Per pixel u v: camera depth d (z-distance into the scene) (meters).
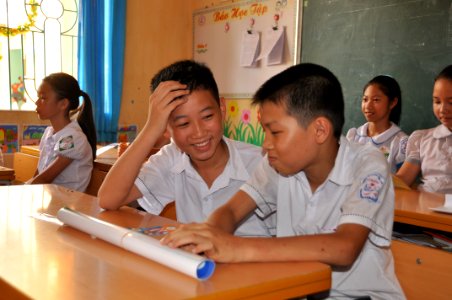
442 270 1.26
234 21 4.09
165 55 4.49
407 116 2.92
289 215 1.15
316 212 1.09
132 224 0.98
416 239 1.54
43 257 0.74
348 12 3.21
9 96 3.63
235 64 4.11
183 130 1.20
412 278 1.33
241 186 1.24
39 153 2.98
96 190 2.66
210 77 1.27
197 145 1.21
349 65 3.23
